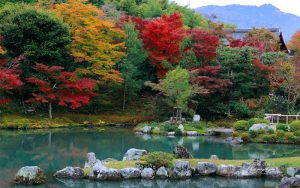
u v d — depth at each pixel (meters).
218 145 21.98
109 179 13.50
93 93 30.00
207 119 30.83
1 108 27.91
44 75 28.17
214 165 14.58
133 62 32.00
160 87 27.86
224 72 31.53
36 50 27.91
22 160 16.50
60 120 28.47
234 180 14.00
